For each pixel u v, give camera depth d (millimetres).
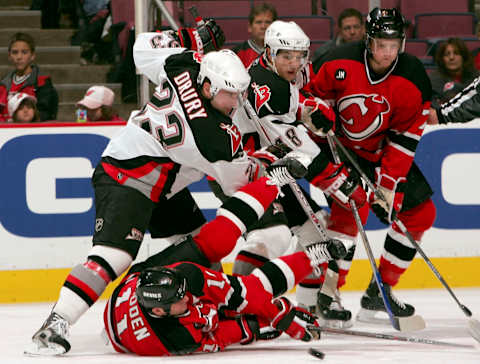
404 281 18984
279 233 13070
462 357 11492
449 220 19109
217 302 11578
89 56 22203
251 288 11672
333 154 13648
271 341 12914
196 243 11875
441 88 20562
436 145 19062
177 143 11680
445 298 17578
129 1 21906
